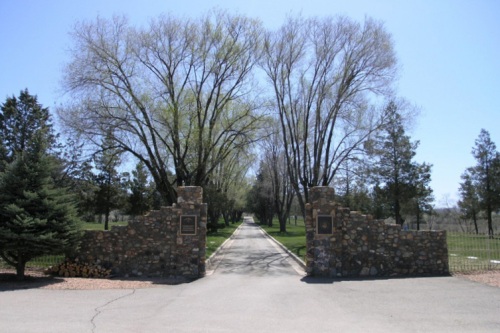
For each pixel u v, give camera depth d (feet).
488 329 24.06
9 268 52.42
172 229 51.98
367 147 97.14
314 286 42.11
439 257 49.73
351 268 50.03
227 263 65.46
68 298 34.50
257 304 32.17
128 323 25.52
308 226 51.31
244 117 89.30
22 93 107.04
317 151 95.40
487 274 47.52
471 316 27.35
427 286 40.65
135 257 51.65
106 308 30.30
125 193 149.59
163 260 51.47
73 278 47.62
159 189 84.17
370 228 50.60
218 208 155.22
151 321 26.14
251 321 26.32
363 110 94.73
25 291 37.88
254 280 47.37
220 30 83.35
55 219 45.24
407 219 174.40
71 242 46.47
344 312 29.07
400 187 123.13
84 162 95.50
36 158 46.44
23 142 99.19
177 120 80.12
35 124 102.63
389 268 49.88
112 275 50.88
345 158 97.19
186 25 81.25
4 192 44.32
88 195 107.96
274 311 29.48
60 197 46.26
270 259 71.36
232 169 155.43
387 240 50.34
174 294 37.11
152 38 80.38
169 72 81.30
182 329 24.14
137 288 41.01
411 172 123.65
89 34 76.74
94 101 77.56
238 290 39.65
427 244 50.08
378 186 127.44
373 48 88.22
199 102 83.92
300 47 93.04
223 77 85.20
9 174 44.57
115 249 51.88
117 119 78.95
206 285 43.52
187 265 51.21
